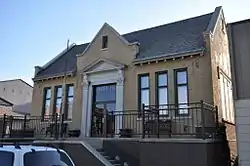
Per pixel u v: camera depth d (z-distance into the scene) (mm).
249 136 8820
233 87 9406
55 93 18000
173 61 14016
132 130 13750
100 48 16719
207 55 13211
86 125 15867
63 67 18906
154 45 15805
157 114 11688
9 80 41156
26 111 41875
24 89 43062
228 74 16000
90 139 12883
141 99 14609
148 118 12164
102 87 16234
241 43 9648
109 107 15625
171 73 13930
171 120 12578
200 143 9828
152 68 14539
